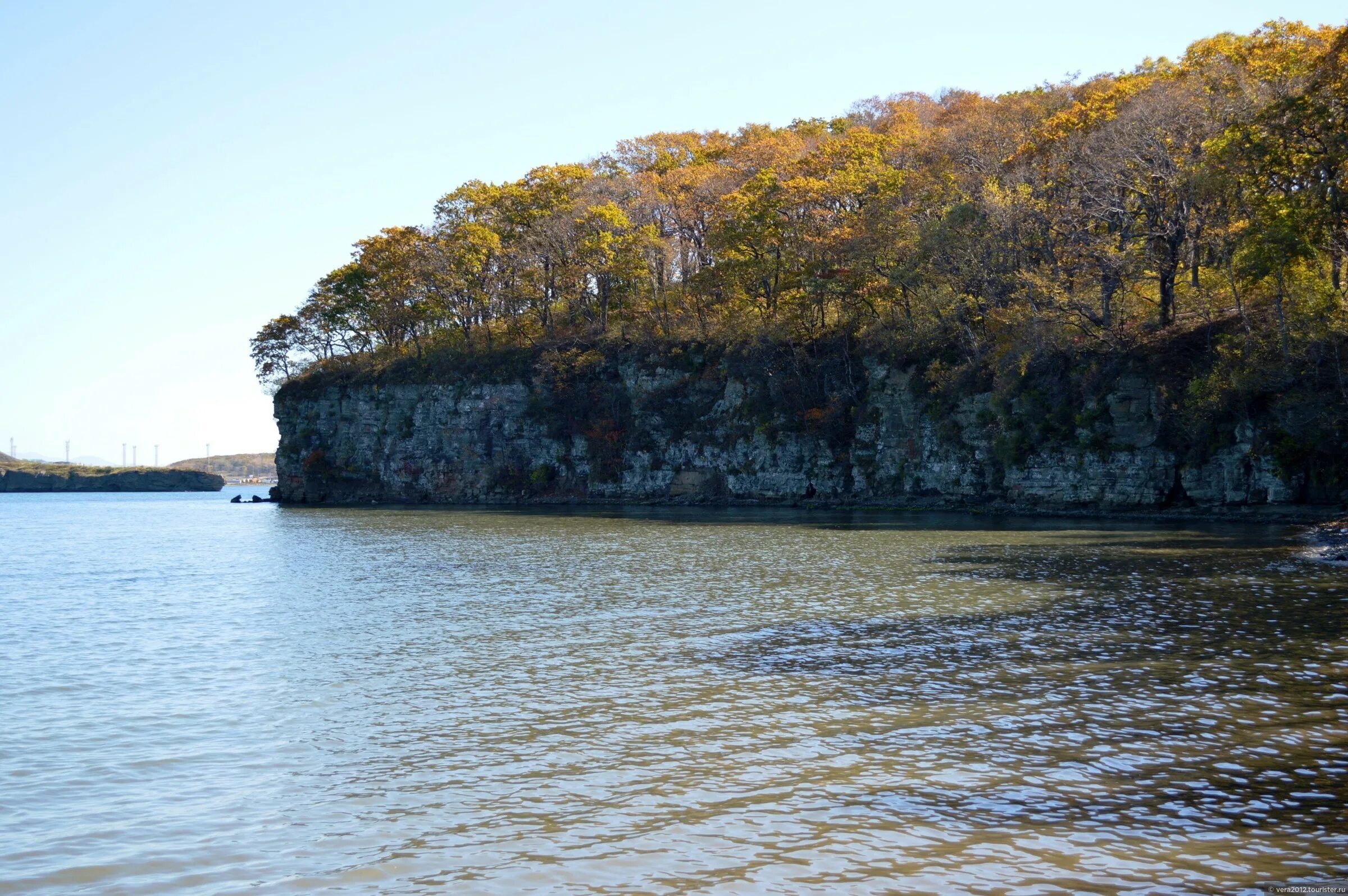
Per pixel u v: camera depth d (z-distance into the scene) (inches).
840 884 527.8
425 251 5177.2
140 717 892.0
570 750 767.7
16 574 2098.9
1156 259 2989.7
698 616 1348.4
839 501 3890.3
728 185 4722.0
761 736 789.2
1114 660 1010.7
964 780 678.5
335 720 870.4
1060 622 1226.0
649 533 2795.3
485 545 2514.8
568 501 4744.1
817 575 1742.1
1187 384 2859.3
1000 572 1707.7
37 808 668.7
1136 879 524.7
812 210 4156.0
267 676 1048.2
